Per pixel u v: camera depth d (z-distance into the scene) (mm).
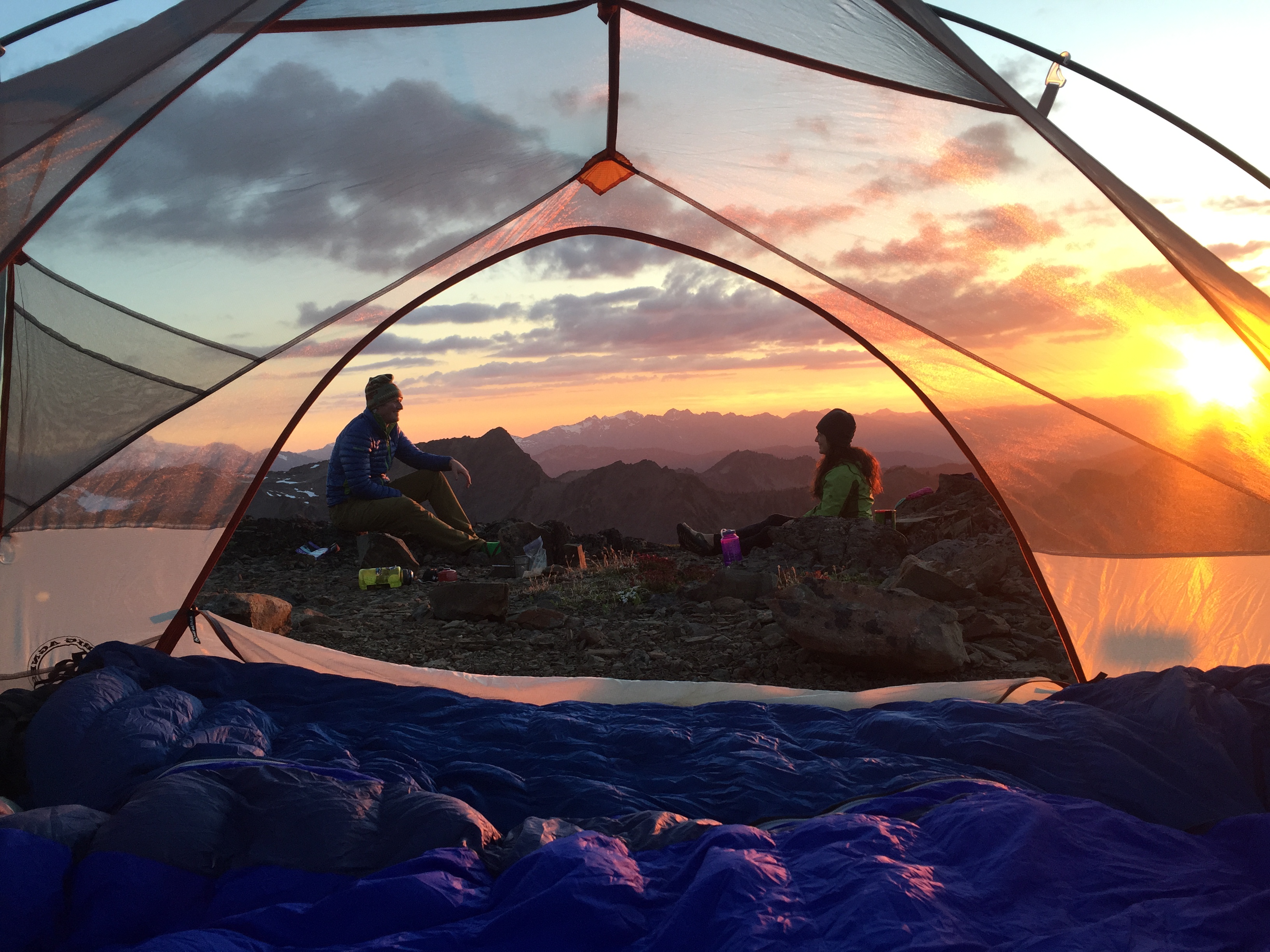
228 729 1835
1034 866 1261
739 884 1188
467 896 1229
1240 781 1674
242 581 4836
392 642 3531
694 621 3750
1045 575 2795
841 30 2008
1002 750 1804
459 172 2576
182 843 1279
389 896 1195
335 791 1464
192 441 2465
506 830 1617
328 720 2168
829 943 1090
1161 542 2496
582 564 5141
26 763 1649
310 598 4379
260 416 2613
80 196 1847
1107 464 2531
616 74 2404
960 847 1345
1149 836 1396
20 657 2268
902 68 2059
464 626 3764
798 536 4730
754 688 2584
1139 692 1969
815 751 1970
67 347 2088
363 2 1918
